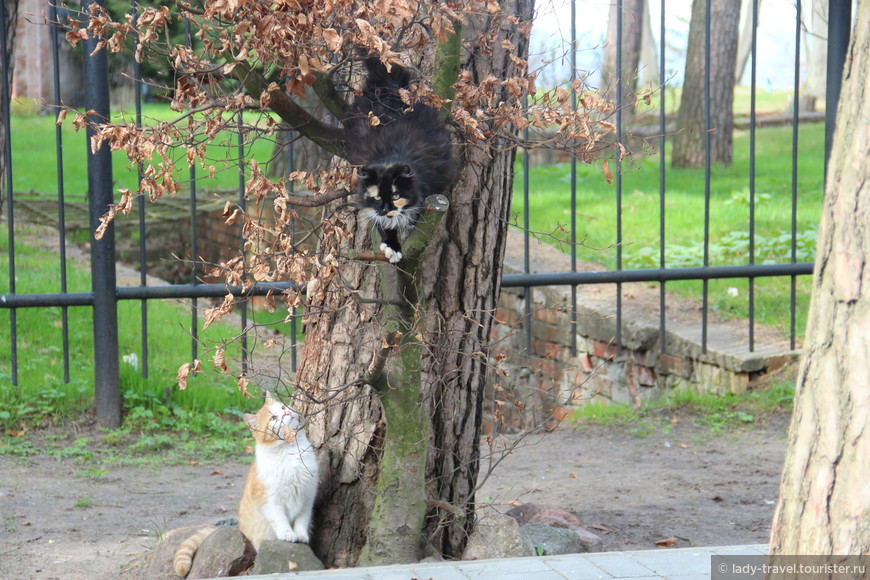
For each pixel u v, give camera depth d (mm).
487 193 3787
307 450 3762
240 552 3797
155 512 4957
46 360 7152
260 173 3064
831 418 1574
